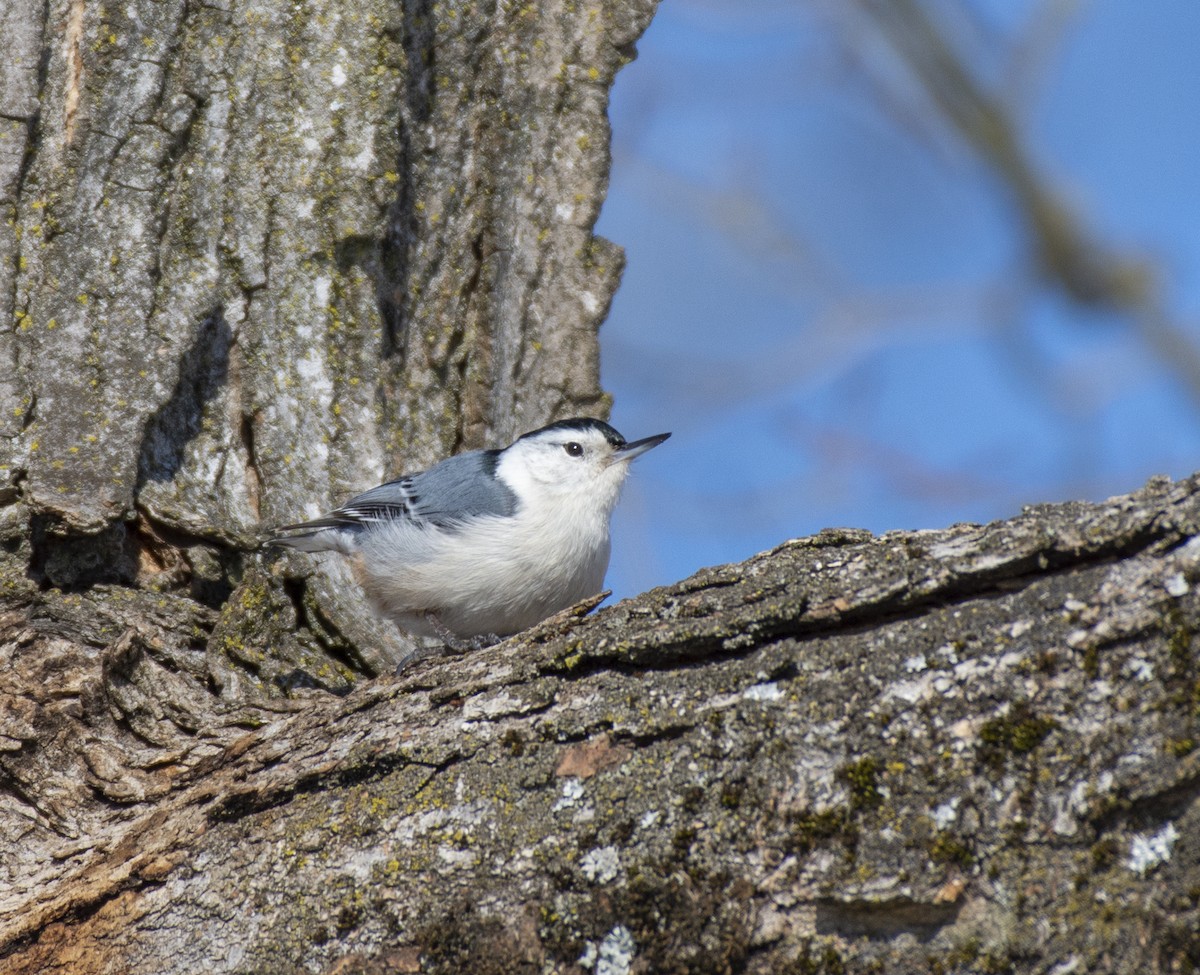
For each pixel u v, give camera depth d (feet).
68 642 23.43
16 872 20.81
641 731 17.16
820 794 15.97
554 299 31.94
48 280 26.37
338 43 28.68
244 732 22.36
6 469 25.14
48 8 27.14
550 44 31.78
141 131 27.30
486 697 18.45
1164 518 15.25
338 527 27.58
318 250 28.48
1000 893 15.02
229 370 28.09
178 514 26.35
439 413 30.35
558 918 16.75
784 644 16.94
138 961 19.12
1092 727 15.06
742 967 15.88
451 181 30.66
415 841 17.87
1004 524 16.33
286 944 18.12
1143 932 14.42
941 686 15.88
